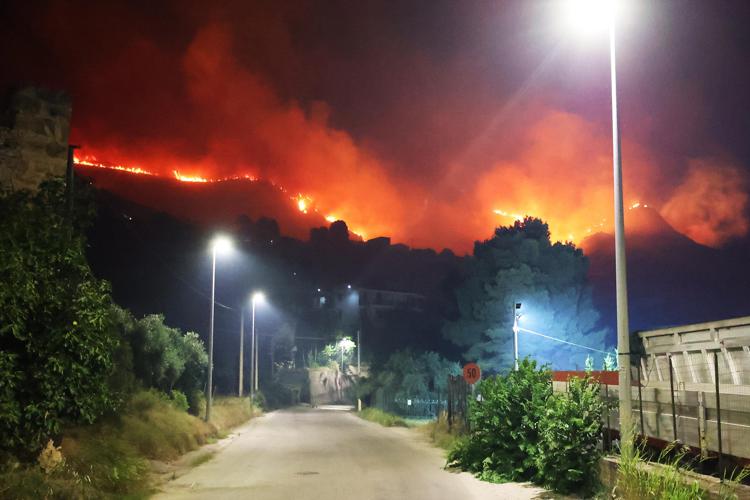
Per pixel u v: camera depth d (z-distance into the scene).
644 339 13.34
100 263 52.38
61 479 11.05
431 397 49.47
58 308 11.67
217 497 13.11
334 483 15.04
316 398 86.25
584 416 12.95
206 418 32.31
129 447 16.17
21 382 11.23
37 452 11.77
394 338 76.06
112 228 54.88
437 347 58.91
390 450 23.78
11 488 9.92
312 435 32.03
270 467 18.48
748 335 10.30
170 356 30.59
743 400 8.94
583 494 12.34
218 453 22.81
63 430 14.50
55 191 13.77
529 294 43.34
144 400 23.44
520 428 15.07
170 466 18.34
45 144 18.38
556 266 45.50
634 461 9.87
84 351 11.77
